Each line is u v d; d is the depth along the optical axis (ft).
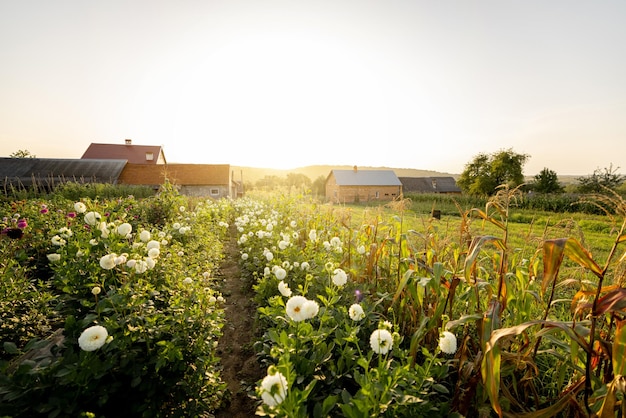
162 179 88.94
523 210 65.87
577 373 6.68
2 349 9.21
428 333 8.29
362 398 5.21
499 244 7.23
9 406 5.15
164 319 7.32
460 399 6.44
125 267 9.00
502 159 121.29
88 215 9.91
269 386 4.23
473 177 131.75
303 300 6.59
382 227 13.35
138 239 12.25
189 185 91.56
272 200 37.83
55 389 5.53
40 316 10.46
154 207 27.09
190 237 19.99
